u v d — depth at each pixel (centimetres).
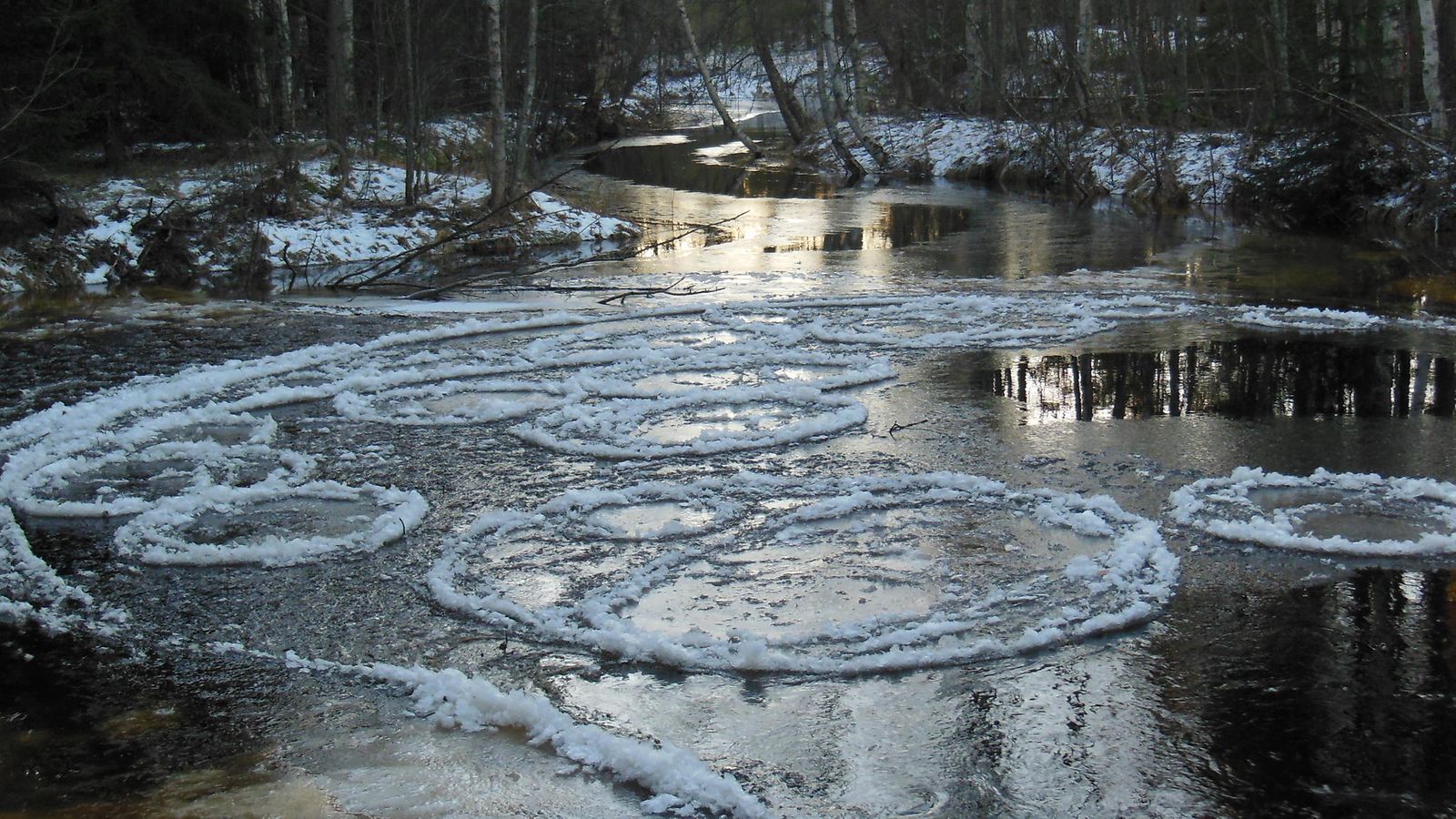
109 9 2230
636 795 475
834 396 1091
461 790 479
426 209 2358
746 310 1543
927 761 494
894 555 711
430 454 944
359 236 2209
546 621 629
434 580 685
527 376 1205
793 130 4631
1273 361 1196
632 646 594
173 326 1505
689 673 575
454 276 1986
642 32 5453
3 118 1936
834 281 1783
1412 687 542
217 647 612
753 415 1034
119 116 2523
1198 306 1510
